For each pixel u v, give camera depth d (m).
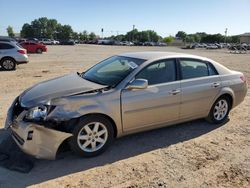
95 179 3.76
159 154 4.54
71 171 3.93
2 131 5.13
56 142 3.95
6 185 3.54
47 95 4.15
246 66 19.27
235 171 4.08
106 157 4.37
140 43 85.00
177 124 5.77
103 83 4.61
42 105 3.95
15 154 4.30
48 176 3.79
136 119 4.64
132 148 4.71
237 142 5.12
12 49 14.08
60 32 126.31
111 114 4.33
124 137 5.13
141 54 5.33
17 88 9.01
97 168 4.04
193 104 5.36
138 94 4.58
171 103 5.00
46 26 126.69
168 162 4.28
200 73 5.52
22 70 13.90
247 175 3.99
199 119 6.25
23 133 3.85
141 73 4.70
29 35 126.44
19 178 3.71
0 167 3.94
